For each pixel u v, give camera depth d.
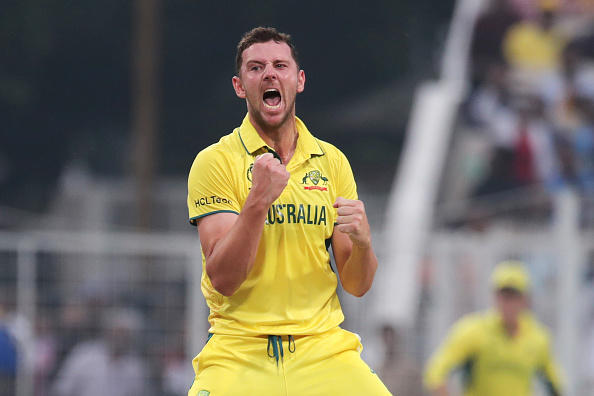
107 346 32.72
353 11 117.69
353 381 14.41
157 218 73.19
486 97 62.16
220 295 14.58
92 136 112.38
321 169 14.76
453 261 33.75
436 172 60.50
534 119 60.50
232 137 14.73
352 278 14.85
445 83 68.25
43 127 110.38
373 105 106.81
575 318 33.69
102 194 82.00
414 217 41.59
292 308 14.40
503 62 62.06
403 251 33.56
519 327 30.20
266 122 14.27
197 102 113.44
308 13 117.12
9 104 107.88
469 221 44.09
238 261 13.42
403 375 32.28
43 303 32.75
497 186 60.09
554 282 34.03
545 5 61.25
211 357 14.53
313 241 14.48
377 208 73.56
